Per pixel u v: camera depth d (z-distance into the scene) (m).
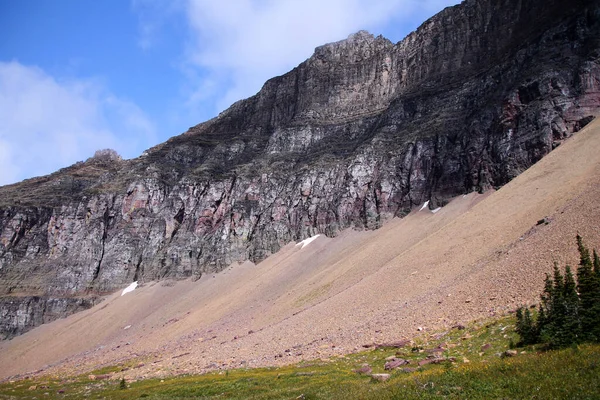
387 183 143.12
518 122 118.00
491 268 58.88
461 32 180.62
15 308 167.38
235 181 187.62
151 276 168.25
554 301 34.22
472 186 120.56
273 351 66.81
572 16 130.88
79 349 135.38
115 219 195.50
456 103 152.62
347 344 56.31
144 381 68.50
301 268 129.38
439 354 39.78
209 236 173.62
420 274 75.19
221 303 126.44
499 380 27.19
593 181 70.62
